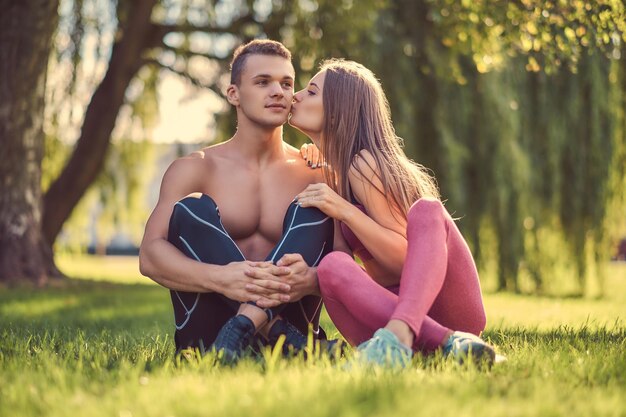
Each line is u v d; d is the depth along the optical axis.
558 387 2.18
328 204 2.84
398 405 1.81
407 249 2.65
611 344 3.25
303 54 10.88
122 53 12.06
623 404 1.98
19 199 10.09
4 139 9.80
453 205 11.85
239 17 12.27
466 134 11.98
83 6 11.50
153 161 14.89
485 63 7.84
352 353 2.76
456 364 2.41
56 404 1.98
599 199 12.51
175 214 2.84
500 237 12.34
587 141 12.34
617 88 12.24
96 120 12.33
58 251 15.79
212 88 12.30
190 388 2.03
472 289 2.81
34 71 9.71
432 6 8.21
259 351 2.76
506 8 6.33
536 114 12.25
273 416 1.76
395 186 2.94
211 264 2.76
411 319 2.51
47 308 7.02
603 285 12.98
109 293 9.53
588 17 5.79
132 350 3.21
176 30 12.44
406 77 11.37
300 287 2.75
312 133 3.16
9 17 9.45
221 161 3.13
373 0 10.31
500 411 1.83
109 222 15.26
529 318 5.80
